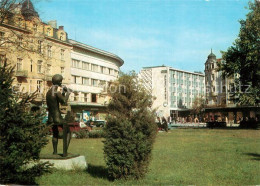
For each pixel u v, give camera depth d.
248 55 36.47
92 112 59.66
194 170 8.36
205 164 9.41
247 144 16.69
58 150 13.55
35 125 5.71
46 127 5.86
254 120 42.34
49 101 8.30
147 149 6.54
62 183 6.41
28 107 5.83
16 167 5.24
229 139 20.69
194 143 17.41
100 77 66.25
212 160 10.31
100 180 6.77
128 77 6.89
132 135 6.46
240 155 11.71
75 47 58.88
